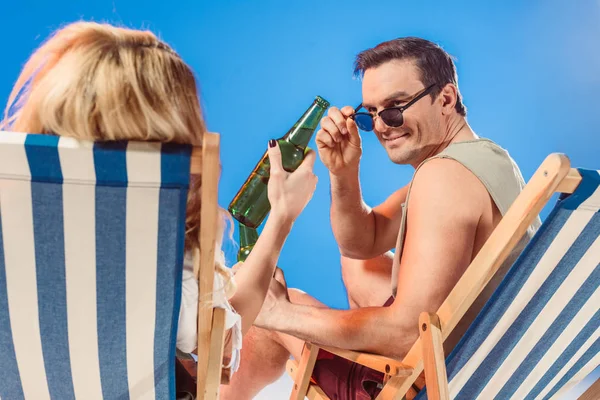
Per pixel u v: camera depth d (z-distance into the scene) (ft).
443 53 6.28
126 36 3.72
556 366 5.00
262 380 6.79
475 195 5.17
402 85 6.15
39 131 3.53
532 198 3.91
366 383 5.52
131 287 3.72
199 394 4.22
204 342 4.07
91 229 3.50
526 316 4.47
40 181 3.34
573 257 4.17
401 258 5.60
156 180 3.39
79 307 3.74
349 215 6.99
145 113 3.53
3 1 10.27
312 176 4.89
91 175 3.34
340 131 6.51
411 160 6.39
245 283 4.64
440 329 4.50
